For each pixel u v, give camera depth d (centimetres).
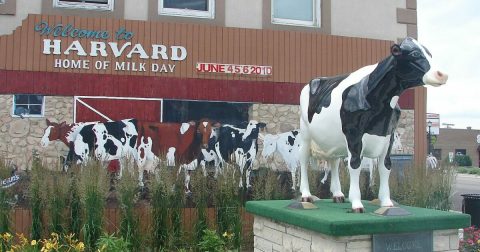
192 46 944
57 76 891
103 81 905
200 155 932
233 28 963
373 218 457
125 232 767
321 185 942
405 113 1041
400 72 450
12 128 874
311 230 481
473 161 5944
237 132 950
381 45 1044
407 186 872
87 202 738
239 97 958
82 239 755
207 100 944
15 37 881
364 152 493
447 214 488
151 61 926
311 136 550
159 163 834
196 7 974
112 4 932
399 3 1080
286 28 1006
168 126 923
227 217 829
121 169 820
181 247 796
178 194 809
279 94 977
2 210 766
